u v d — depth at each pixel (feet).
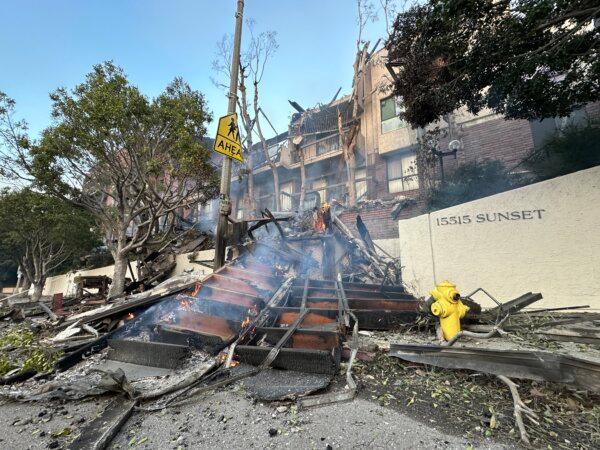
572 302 17.13
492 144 34.83
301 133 62.85
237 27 25.16
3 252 60.23
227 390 9.96
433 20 17.66
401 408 8.47
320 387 9.48
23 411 9.20
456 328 13.87
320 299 17.90
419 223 23.50
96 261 66.90
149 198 33.27
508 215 19.85
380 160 48.08
